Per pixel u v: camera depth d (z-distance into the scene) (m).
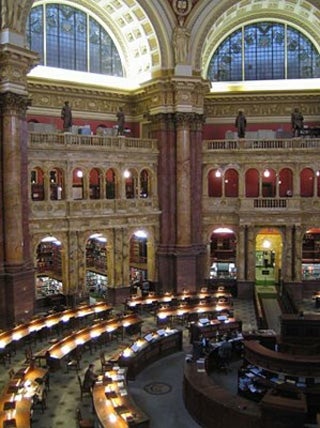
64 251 37.97
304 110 46.47
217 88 47.50
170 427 21.80
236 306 40.75
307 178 46.50
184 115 41.38
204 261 44.06
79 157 37.94
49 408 23.03
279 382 23.33
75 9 43.12
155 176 42.69
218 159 43.44
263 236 48.03
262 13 46.59
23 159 34.06
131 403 20.58
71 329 33.38
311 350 26.69
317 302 40.78
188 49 41.41
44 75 41.38
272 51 47.38
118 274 40.69
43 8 41.34
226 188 47.44
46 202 36.69
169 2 40.81
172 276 42.41
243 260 43.34
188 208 42.16
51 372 27.00
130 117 45.69
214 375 27.02
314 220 43.16
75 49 43.28
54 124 41.16
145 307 38.53
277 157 42.81
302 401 19.23
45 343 31.25
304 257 45.94
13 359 28.77
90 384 23.72
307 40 47.22
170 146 42.25
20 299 33.34
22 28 33.00
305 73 47.34
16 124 33.12
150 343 28.53
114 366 24.84
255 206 43.09
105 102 44.28
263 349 24.69
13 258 33.25
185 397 23.66
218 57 47.81
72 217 37.56
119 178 40.44
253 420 19.56
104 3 43.03
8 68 32.44
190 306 35.50
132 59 45.53
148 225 42.25
